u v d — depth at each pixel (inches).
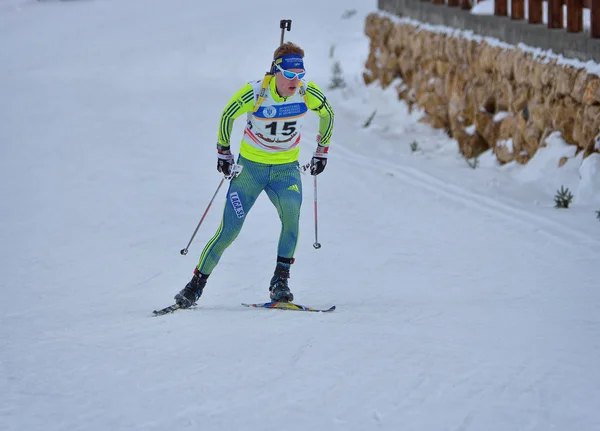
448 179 1263.5
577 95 1143.0
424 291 785.6
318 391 518.6
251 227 1070.4
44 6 3654.0
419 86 1721.2
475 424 473.4
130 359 583.8
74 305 778.8
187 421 480.4
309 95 698.8
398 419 480.1
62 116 1841.8
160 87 2234.3
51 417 491.5
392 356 577.3
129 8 3535.9
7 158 1471.5
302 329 642.2
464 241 962.1
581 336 624.4
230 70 2471.7
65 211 1156.5
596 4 1114.7
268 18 3139.8
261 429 469.1
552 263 855.1
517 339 616.7
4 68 2591.0
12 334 676.1
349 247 961.5
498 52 1366.9
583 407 494.9
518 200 1128.2
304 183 1280.8
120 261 935.7
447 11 1637.6
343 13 3149.6
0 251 982.4
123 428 473.7
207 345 607.2
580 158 1158.3
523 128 1285.7
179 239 1024.9
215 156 1480.1
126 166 1405.0
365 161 1419.8
